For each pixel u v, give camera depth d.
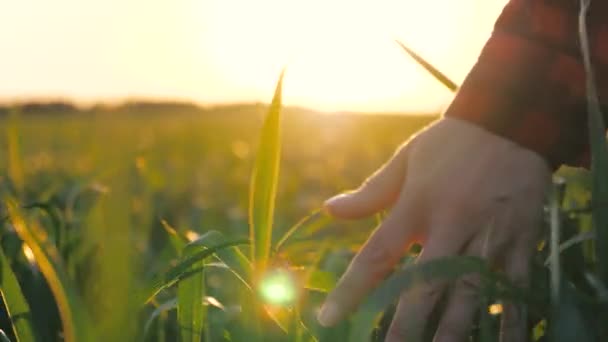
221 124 6.63
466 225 0.65
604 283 0.62
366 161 3.40
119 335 0.42
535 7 0.72
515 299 0.58
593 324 0.61
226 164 3.96
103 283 0.42
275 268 0.65
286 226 1.41
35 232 0.56
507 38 0.71
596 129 0.62
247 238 0.65
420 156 0.68
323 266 1.05
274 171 0.63
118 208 0.42
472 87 0.69
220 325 0.81
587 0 0.64
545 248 0.79
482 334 0.63
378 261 0.66
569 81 0.69
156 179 1.59
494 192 0.66
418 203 0.67
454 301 0.65
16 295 0.61
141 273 1.12
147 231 0.88
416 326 0.64
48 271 0.53
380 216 0.89
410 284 0.51
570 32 0.70
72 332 0.52
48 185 2.02
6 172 1.84
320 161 4.31
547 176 0.68
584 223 0.93
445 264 0.53
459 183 0.66
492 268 0.66
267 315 0.66
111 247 0.42
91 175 1.19
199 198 2.72
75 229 1.08
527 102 0.68
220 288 1.09
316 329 0.74
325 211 0.71
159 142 3.54
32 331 0.61
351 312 0.66
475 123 0.68
